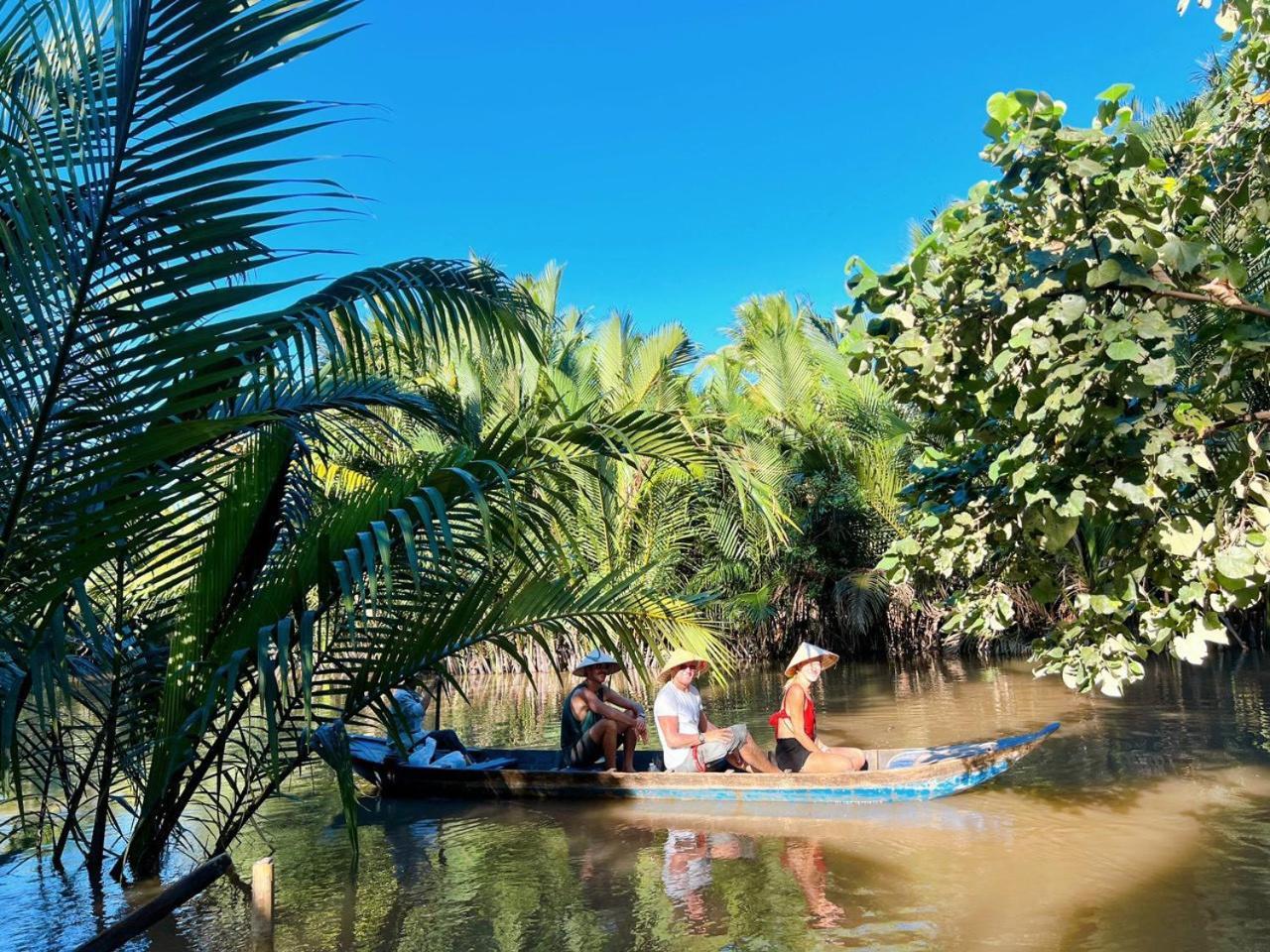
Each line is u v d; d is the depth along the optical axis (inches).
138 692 214.7
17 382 129.0
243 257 131.6
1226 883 192.2
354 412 222.8
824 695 541.6
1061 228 123.0
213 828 281.3
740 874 218.8
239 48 121.3
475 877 226.7
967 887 200.4
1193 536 122.0
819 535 760.3
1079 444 127.3
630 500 645.3
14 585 145.9
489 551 165.9
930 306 131.7
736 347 816.9
